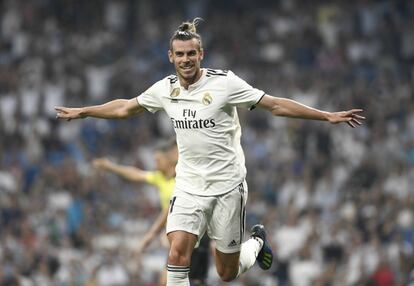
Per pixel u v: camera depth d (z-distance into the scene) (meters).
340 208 29.02
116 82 37.88
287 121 34.47
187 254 12.02
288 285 25.55
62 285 24.48
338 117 11.70
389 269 24.69
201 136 11.98
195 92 11.94
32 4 41.47
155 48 39.53
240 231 12.41
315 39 40.22
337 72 38.41
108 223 28.22
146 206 28.78
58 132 34.25
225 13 41.75
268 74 38.19
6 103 36.03
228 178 12.11
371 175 30.94
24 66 37.97
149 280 24.64
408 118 35.62
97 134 34.06
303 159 33.03
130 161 32.97
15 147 32.97
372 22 41.22
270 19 41.38
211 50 39.94
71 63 38.31
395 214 27.73
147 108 12.34
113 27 41.34
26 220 27.62
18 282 23.95
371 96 36.69
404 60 40.03
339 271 25.20
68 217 28.06
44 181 30.16
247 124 34.50
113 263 25.36
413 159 32.41
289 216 27.67
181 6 42.00
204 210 12.12
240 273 13.28
